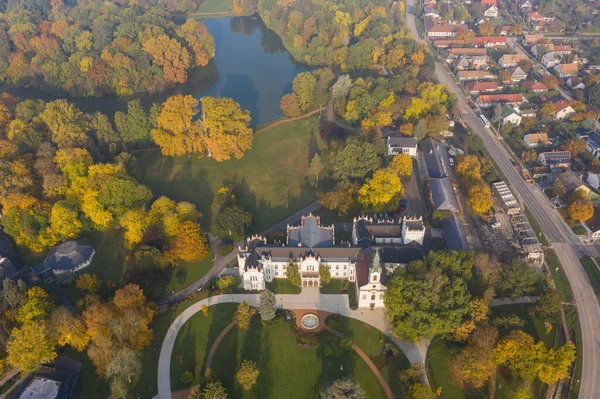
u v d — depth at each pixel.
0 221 199.38
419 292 152.88
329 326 163.50
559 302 160.38
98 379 147.12
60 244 189.25
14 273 177.50
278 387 145.75
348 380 135.12
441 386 145.25
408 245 181.25
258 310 167.75
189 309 169.50
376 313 168.62
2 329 149.88
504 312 167.75
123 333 147.75
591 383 147.12
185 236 180.62
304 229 187.62
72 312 156.88
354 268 175.38
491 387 145.25
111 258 190.00
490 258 177.00
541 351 141.88
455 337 153.00
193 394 139.25
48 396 138.38
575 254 192.25
